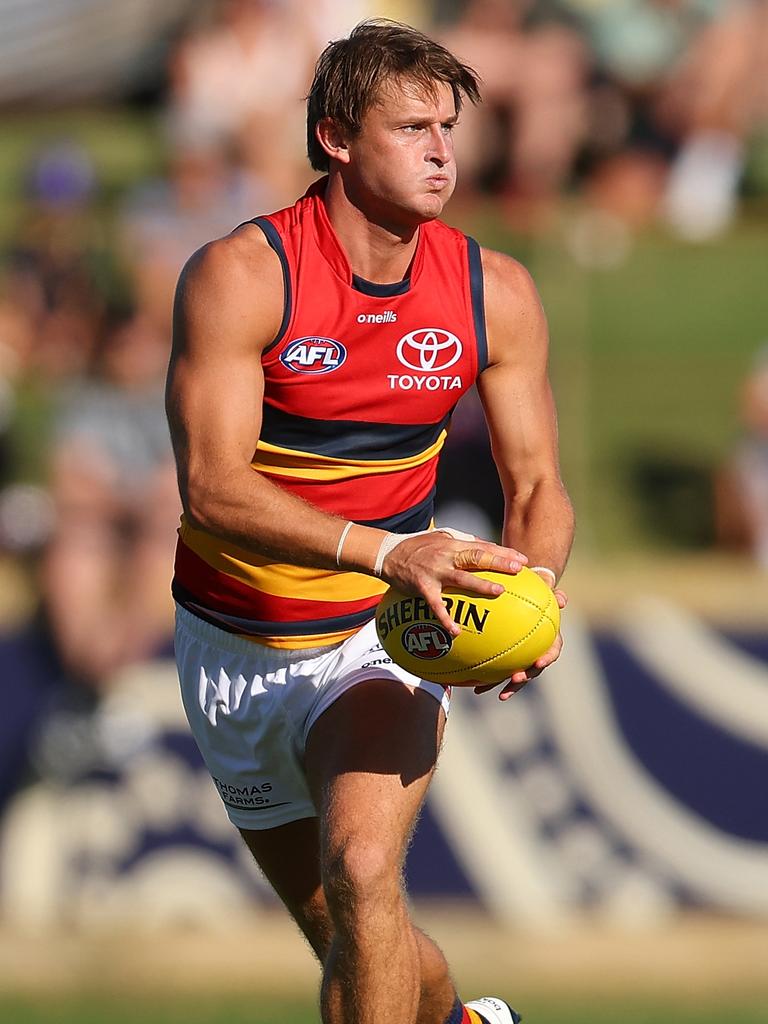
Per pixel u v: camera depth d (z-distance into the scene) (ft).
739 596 80.18
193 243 97.66
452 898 79.05
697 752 79.30
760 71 108.99
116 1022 75.92
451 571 33.42
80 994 78.48
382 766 35.50
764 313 103.35
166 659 80.38
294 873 42.14
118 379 90.07
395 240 35.60
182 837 79.51
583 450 98.27
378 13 107.04
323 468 37.24
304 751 38.83
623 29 107.96
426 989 39.81
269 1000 78.28
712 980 78.07
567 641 80.07
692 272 103.35
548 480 38.45
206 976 78.84
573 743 79.56
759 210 108.17
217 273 35.12
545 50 106.73
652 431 97.30
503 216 103.55
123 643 80.33
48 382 95.50
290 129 103.35
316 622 38.83
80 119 115.03
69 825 79.66
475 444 90.07
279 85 103.55
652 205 107.34
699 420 99.66
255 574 38.58
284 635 38.91
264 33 104.27
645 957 78.43
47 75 114.73
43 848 79.56
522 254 102.58
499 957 78.13
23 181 105.70
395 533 37.35
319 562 34.42
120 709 79.71
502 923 78.59
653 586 80.33
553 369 100.27
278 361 35.68
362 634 38.88
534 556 37.32
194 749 79.82
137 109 114.93
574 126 107.24
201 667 40.42
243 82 103.14
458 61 35.76
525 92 105.50
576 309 102.37
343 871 33.99
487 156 106.01
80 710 79.66
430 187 34.94
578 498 95.50
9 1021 75.82
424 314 36.29
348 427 36.76
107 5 114.32
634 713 79.66
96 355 92.48
